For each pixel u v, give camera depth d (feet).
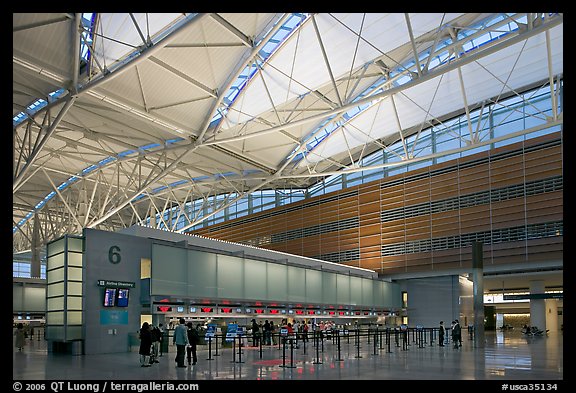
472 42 105.81
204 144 106.83
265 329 83.97
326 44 89.81
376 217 147.02
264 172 148.97
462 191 128.88
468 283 140.36
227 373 43.75
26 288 130.41
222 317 91.86
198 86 92.27
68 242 65.72
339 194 157.99
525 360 55.36
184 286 78.38
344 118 127.03
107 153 131.13
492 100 130.31
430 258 133.18
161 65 84.23
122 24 74.95
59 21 71.05
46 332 68.18
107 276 68.23
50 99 93.09
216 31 80.38
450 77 114.11
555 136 113.19
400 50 101.96
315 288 115.34
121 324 68.69
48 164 146.61
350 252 151.84
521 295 132.67
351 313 124.47
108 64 82.64
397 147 149.69
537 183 115.03
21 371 45.11
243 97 101.45
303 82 99.30
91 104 94.32
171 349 69.51
